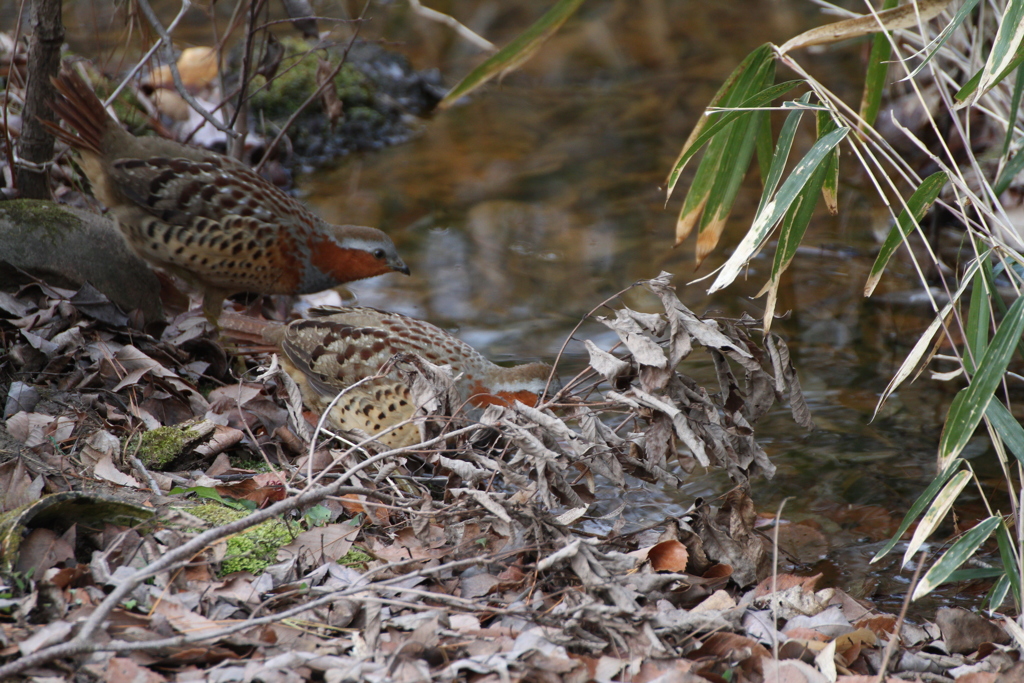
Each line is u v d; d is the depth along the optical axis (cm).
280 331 802
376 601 446
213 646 431
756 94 638
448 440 638
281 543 532
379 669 418
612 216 1351
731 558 567
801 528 700
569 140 1588
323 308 809
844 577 646
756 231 570
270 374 639
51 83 805
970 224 586
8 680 389
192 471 629
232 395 732
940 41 590
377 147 1531
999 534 534
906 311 1101
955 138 1248
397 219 1316
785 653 490
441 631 452
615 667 446
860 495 746
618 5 2153
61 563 471
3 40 1153
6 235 734
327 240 887
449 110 1669
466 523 554
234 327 817
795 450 815
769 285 625
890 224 1284
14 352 670
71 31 1352
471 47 1881
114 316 759
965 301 1095
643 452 603
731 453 585
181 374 765
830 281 1172
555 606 499
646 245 1273
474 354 746
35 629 416
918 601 623
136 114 1264
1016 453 546
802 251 1247
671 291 563
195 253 837
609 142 1580
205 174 825
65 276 751
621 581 490
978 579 644
